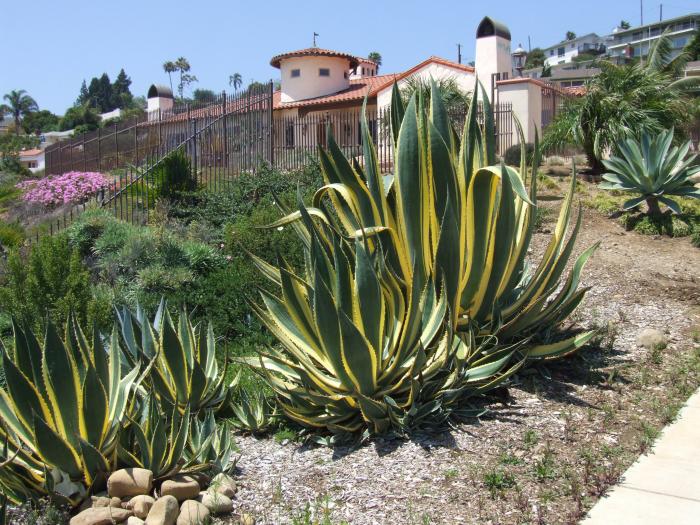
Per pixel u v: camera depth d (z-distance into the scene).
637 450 5.01
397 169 6.09
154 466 4.97
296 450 5.67
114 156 25.95
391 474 4.91
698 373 6.34
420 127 5.99
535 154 6.41
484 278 6.13
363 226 6.26
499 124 19.09
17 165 52.09
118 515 4.61
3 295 7.84
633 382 6.16
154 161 16.33
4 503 4.71
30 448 5.12
